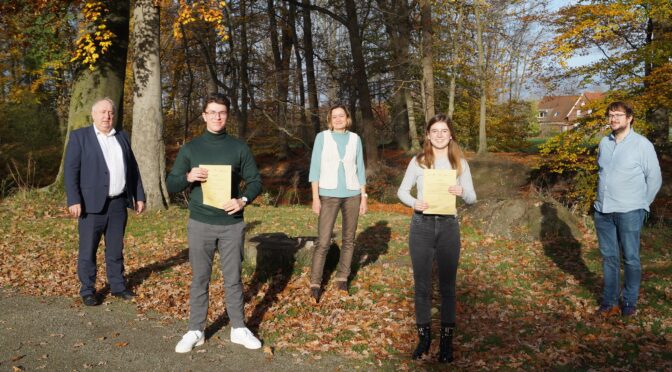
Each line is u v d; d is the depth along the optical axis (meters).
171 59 19.52
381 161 23.94
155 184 10.96
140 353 4.11
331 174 5.42
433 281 6.27
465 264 7.11
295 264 6.46
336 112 5.45
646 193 4.80
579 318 4.92
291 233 9.12
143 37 10.83
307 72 25.66
